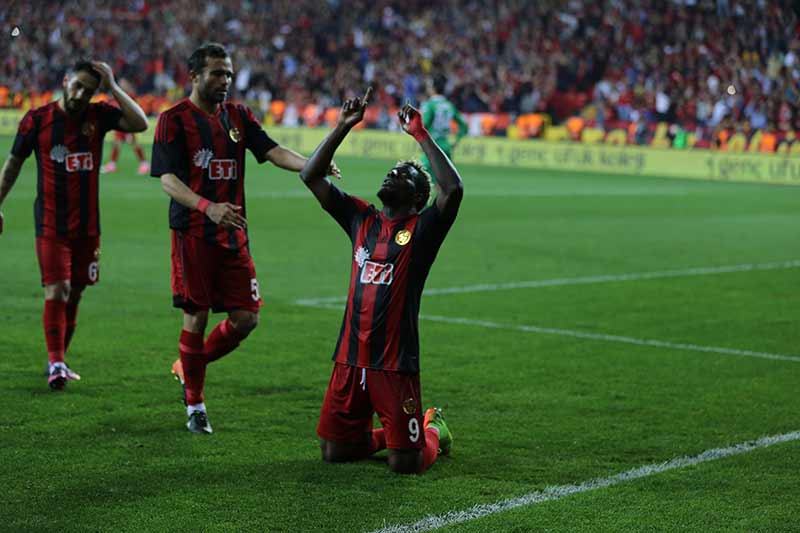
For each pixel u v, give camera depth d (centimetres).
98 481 1388
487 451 1565
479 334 2444
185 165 1656
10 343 2209
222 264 1683
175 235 1664
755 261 3825
